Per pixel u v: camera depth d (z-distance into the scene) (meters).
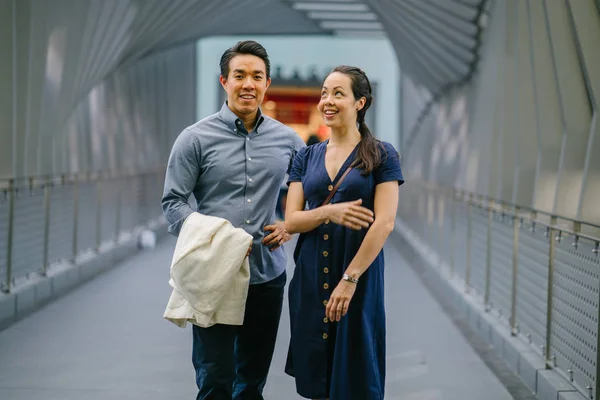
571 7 6.01
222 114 4.02
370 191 3.62
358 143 3.66
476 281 8.65
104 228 12.41
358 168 3.59
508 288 7.03
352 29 18.91
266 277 4.05
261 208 4.02
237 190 3.99
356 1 15.26
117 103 14.66
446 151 13.05
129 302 8.88
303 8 16.73
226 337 3.92
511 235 6.92
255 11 16.64
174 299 3.86
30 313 8.19
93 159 12.97
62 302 8.84
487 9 9.39
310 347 3.66
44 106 10.36
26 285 8.54
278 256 4.12
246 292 3.82
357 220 3.48
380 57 23.00
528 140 8.14
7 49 8.81
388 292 10.07
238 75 3.94
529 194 8.13
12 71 8.85
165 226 17.36
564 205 6.61
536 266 6.05
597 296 4.67
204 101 22.38
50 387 5.54
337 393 3.56
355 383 3.56
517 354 6.17
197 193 4.08
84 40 10.56
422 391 5.60
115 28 11.34
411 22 12.05
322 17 17.67
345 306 3.50
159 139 17.92
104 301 8.92
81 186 11.05
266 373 4.20
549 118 7.25
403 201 17.42
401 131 21.19
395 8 11.97
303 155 3.79
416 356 6.65
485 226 8.16
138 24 12.30
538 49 7.20
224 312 3.79
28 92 9.29
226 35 18.41
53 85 10.43
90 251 11.52
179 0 12.91
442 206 11.29
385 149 3.64
